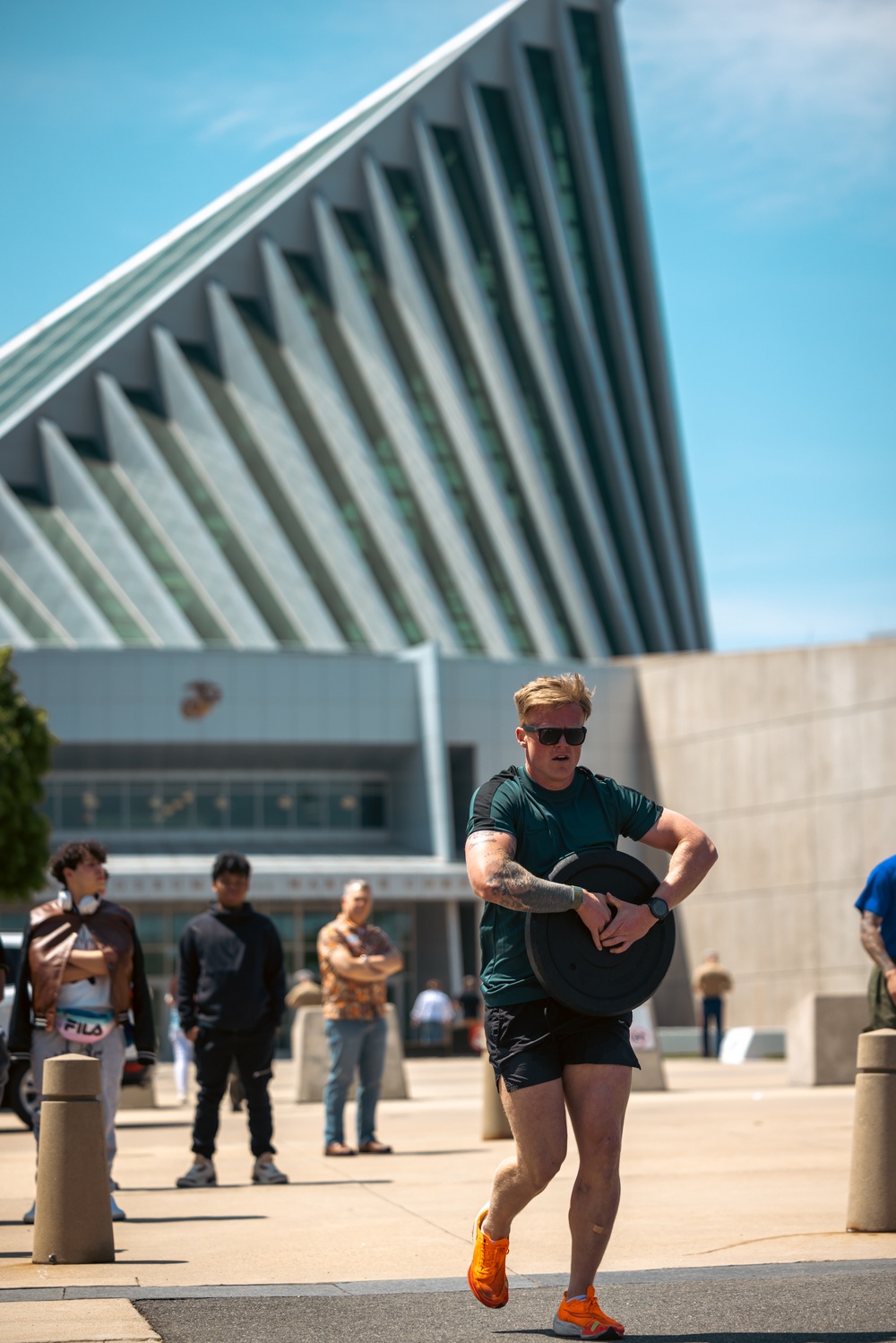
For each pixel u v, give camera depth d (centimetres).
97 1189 761
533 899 551
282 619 6488
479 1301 605
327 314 7456
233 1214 942
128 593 6375
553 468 7819
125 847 5325
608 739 5403
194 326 7288
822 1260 729
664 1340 551
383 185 7719
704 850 582
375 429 7162
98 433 6988
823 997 2212
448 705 5538
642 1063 2117
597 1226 561
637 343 8606
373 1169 1203
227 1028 1116
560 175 8488
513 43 8300
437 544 6944
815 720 4881
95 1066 772
